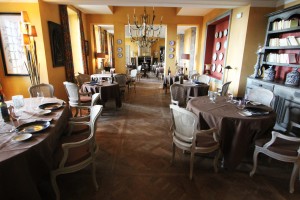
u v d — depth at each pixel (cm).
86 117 254
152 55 1622
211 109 246
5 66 409
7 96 425
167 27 742
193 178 219
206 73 705
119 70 752
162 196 192
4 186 129
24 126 182
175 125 223
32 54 397
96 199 186
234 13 480
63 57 496
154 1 407
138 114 443
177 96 362
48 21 419
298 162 191
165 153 272
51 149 171
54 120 201
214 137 220
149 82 938
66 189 199
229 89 505
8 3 384
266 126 219
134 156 263
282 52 384
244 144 221
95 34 798
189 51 998
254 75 409
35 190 147
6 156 131
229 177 222
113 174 224
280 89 325
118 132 341
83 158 181
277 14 359
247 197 192
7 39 397
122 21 710
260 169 238
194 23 736
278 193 198
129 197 189
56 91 462
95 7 596
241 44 447
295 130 292
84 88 450
